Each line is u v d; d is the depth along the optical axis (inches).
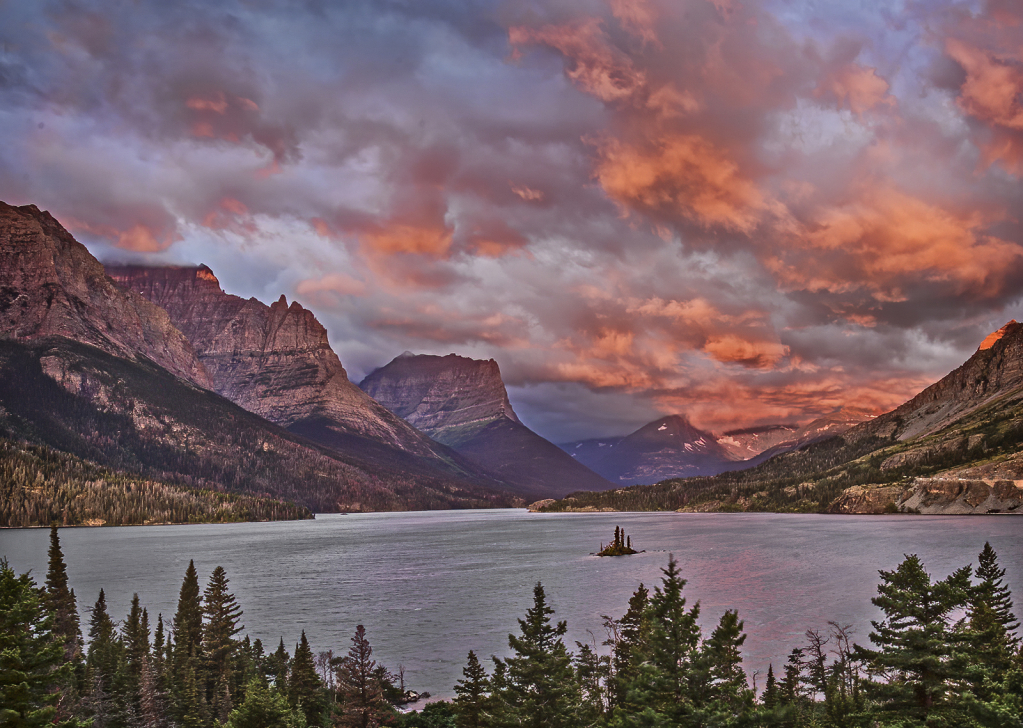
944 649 1696.6
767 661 3759.8
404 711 3351.4
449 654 4325.8
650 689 1930.4
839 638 3821.4
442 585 7116.1
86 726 1643.7
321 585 7303.2
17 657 1545.3
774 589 5974.4
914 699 1745.8
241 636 4909.0
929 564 6811.0
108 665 3339.1
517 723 2182.6
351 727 3021.7
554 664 2174.0
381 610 5777.6
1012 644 2517.2
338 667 3988.7
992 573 2709.2
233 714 2780.5
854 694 2514.8
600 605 5664.4
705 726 1769.2
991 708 1528.1
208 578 7696.9
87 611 5748.0
